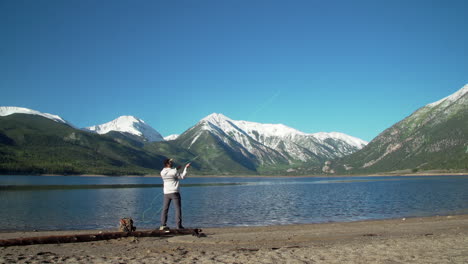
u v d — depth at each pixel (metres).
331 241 18.31
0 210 41.47
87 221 32.88
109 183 140.75
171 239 17.69
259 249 14.91
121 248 15.20
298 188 106.94
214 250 14.69
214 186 126.75
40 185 110.75
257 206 48.94
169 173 18.73
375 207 46.44
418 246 15.02
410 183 128.62
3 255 13.19
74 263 11.63
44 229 28.05
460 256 12.75
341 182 165.12
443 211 40.84
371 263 11.62
